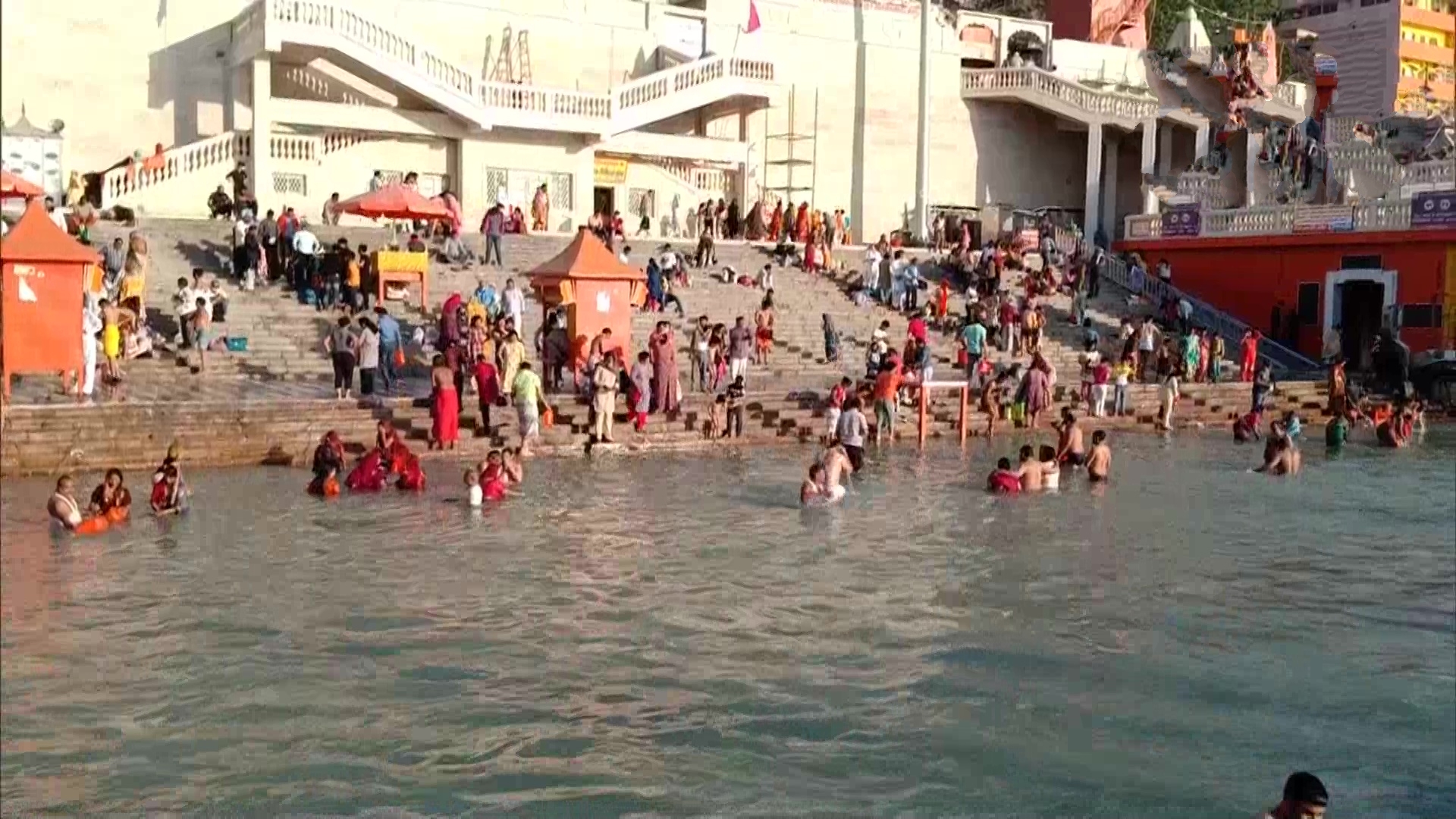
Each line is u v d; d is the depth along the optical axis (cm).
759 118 4391
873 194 4612
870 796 865
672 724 985
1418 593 1455
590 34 4081
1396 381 3606
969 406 2898
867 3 4578
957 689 1085
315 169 3522
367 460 1914
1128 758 944
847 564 1526
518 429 2344
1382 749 974
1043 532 1753
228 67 3569
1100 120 4562
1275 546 1702
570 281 2534
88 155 3431
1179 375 3409
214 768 884
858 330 3428
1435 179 4194
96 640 1151
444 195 3200
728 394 2534
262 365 2547
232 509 1748
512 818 816
